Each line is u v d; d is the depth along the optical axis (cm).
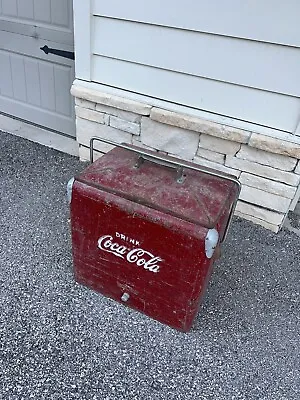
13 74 281
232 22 166
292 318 162
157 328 153
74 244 151
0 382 131
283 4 153
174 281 135
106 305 160
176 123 200
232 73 178
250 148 191
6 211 208
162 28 182
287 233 210
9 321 151
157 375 137
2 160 253
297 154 178
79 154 257
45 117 288
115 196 128
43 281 169
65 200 221
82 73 218
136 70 201
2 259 178
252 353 147
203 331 153
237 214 219
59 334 148
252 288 174
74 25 201
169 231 122
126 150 155
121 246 138
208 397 132
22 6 243
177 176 139
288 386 137
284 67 166
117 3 185
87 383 133
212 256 129
